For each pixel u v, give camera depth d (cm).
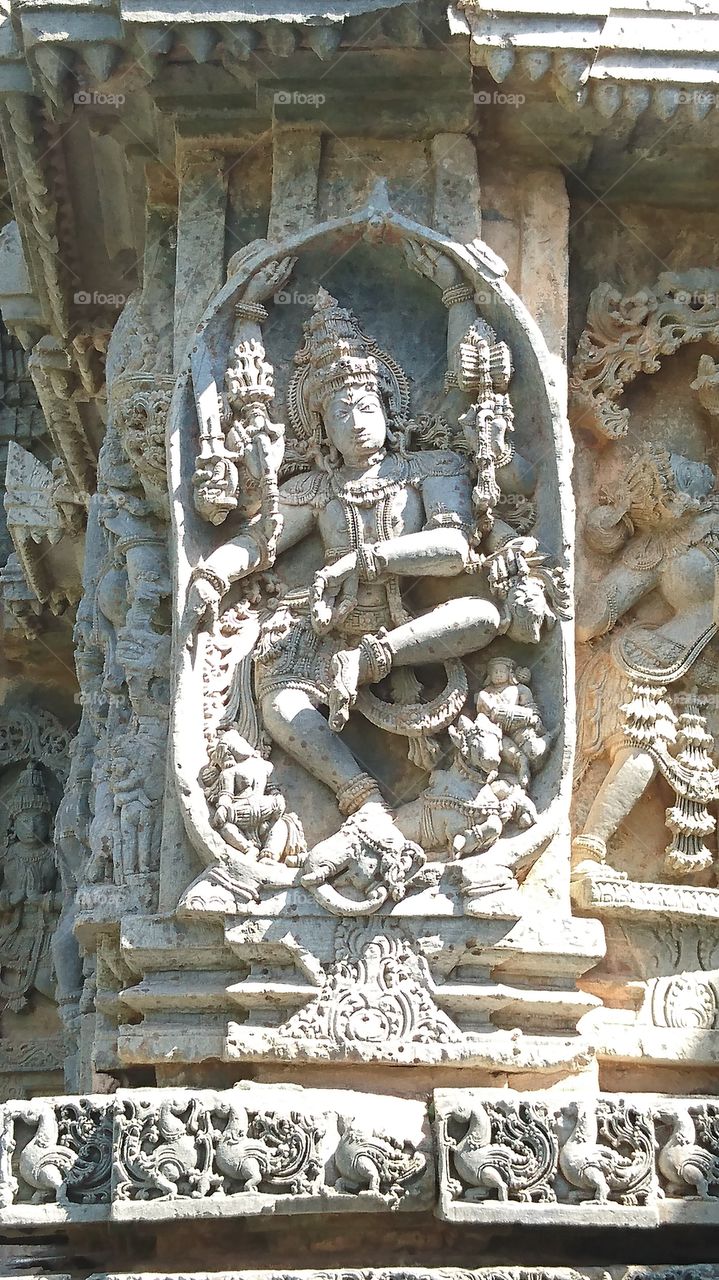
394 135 586
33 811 977
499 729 520
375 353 560
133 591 588
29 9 557
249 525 545
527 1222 464
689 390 601
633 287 605
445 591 545
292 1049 489
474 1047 493
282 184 580
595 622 567
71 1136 476
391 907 501
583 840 548
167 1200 461
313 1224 487
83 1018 667
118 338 615
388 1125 473
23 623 945
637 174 601
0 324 992
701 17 568
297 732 521
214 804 513
